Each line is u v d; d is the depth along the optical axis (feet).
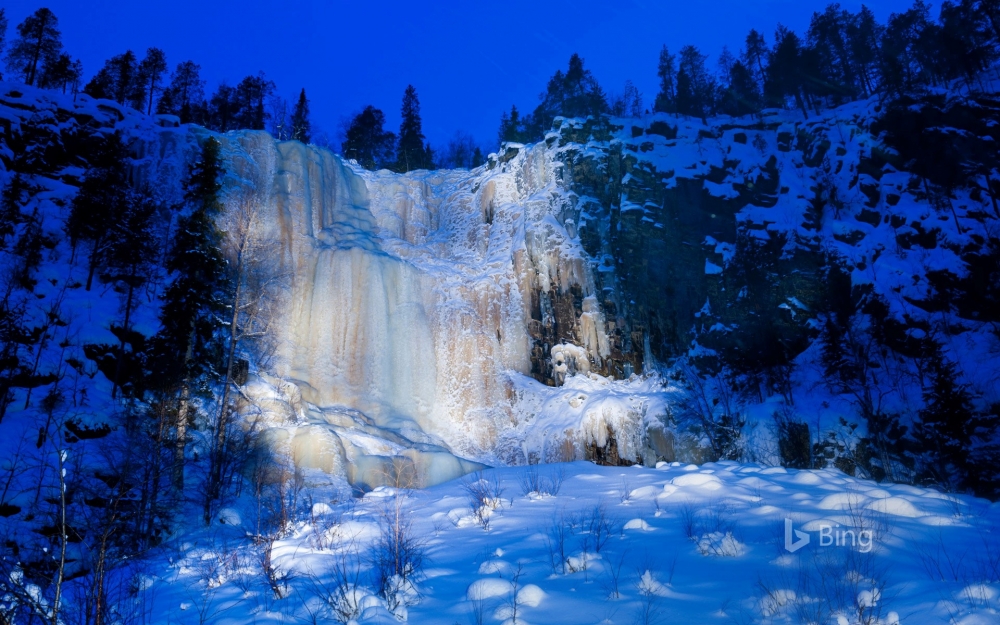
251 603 25.25
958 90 165.27
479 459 105.09
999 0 172.35
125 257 95.76
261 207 109.81
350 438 86.99
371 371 106.11
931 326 108.06
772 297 122.01
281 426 80.48
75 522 42.68
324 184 127.13
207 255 73.61
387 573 25.80
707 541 25.88
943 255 116.88
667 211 132.77
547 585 23.15
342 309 109.40
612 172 134.62
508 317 120.26
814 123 149.07
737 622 17.97
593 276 123.75
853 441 98.22
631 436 103.96
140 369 85.76
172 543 46.42
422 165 200.64
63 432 69.46
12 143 114.73
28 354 79.71
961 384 97.25
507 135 182.70
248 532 44.50
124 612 26.17
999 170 128.57
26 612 24.26
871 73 192.44
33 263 95.91
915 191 129.49
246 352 90.12
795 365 114.32
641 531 29.94
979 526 26.76
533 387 114.62
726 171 142.51
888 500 30.32
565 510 37.81
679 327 122.93
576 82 192.34
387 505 49.06
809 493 36.68
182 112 181.06
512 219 131.23
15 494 56.54
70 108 124.98
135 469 53.26
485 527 34.81
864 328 112.47
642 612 19.31
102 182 105.60
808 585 20.35
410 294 115.34
